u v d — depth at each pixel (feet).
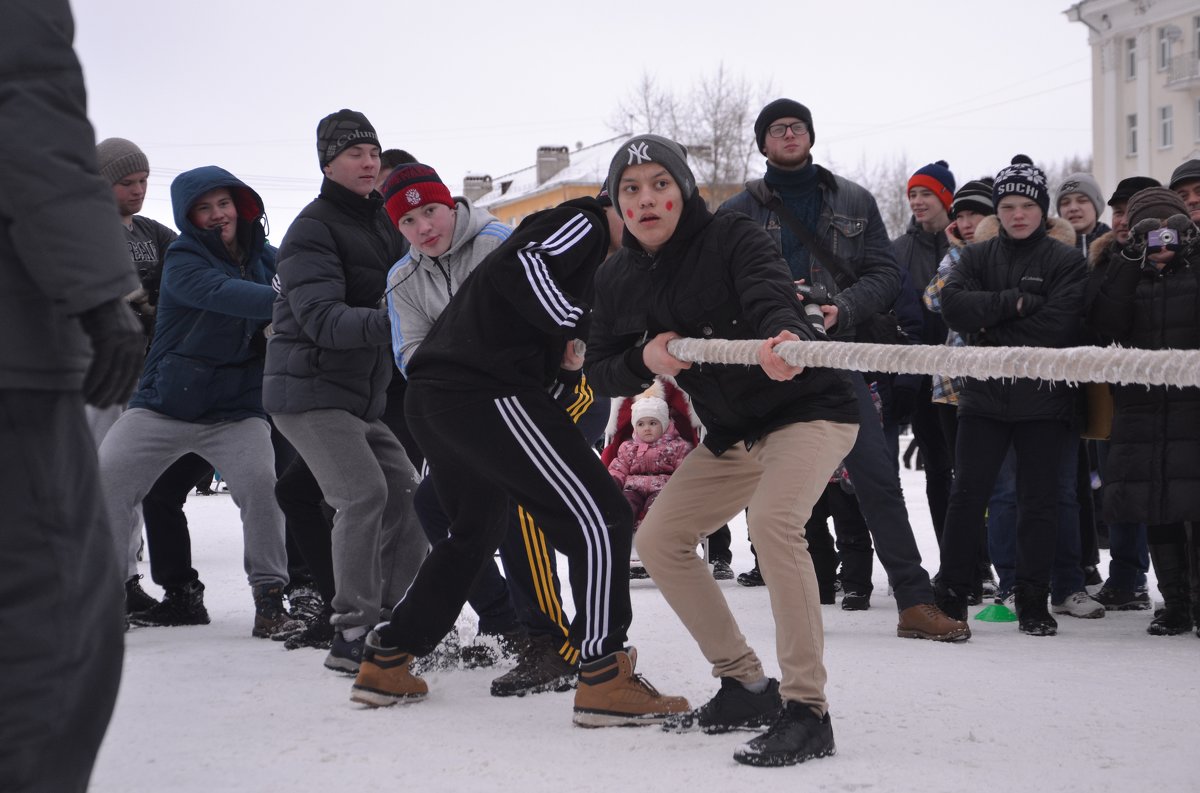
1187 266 17.67
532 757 11.20
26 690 6.73
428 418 12.90
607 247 13.25
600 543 12.52
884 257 18.43
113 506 18.16
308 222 16.30
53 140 6.73
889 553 17.69
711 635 12.09
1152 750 11.07
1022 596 18.12
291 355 16.12
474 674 15.37
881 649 16.40
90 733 7.09
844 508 20.52
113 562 7.34
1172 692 13.43
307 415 15.87
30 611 6.78
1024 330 18.37
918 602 17.42
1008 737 11.57
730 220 11.98
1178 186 20.56
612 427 25.14
